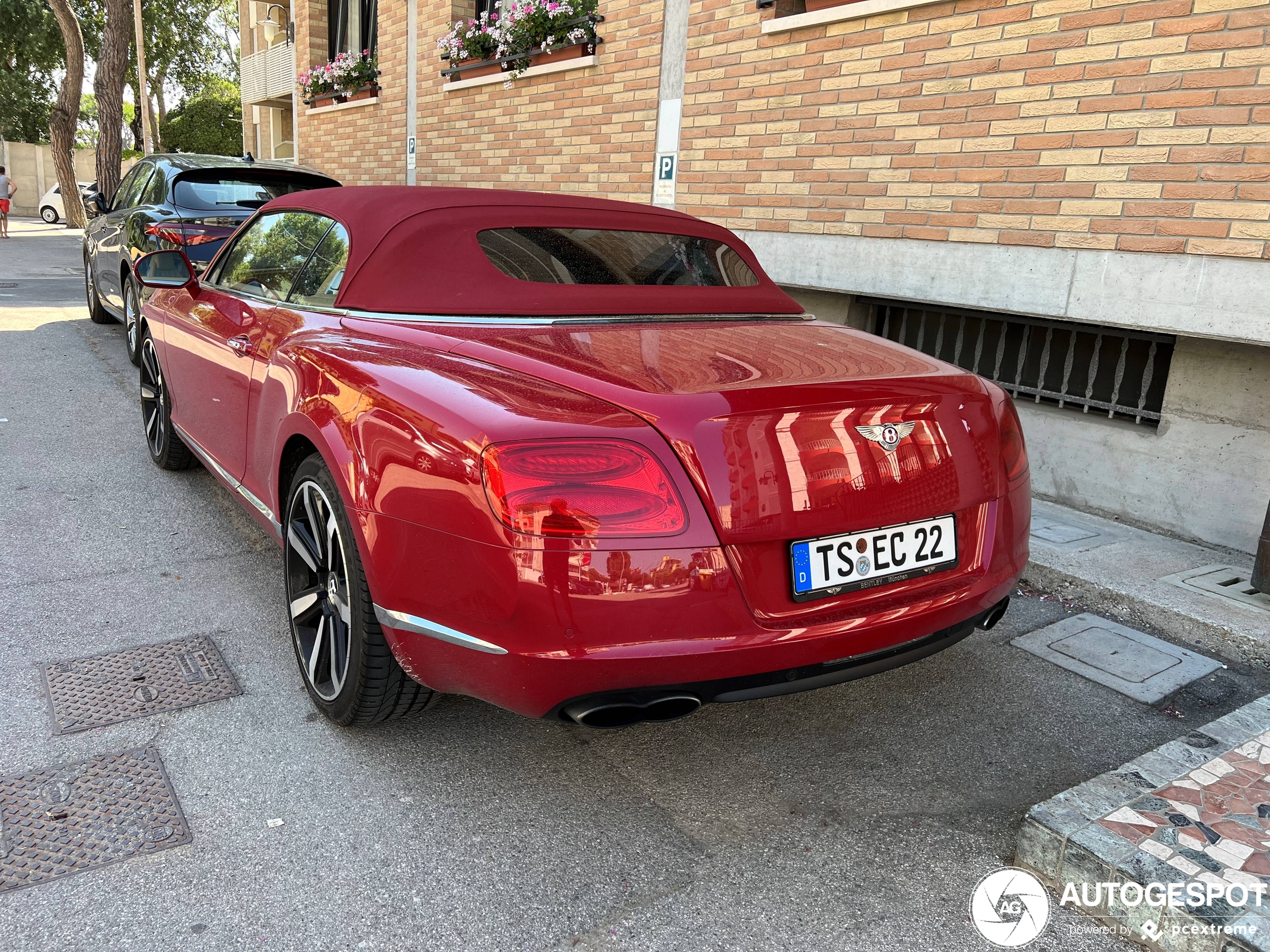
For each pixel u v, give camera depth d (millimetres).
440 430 1973
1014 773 2492
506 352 2260
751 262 3348
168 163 7098
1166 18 3770
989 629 2510
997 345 4918
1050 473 4715
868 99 5039
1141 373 4355
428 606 2010
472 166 8992
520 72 7926
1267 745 2396
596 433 1861
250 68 18375
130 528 3977
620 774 2420
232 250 3844
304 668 2645
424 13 9547
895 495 2121
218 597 3336
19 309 9844
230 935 1797
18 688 2656
